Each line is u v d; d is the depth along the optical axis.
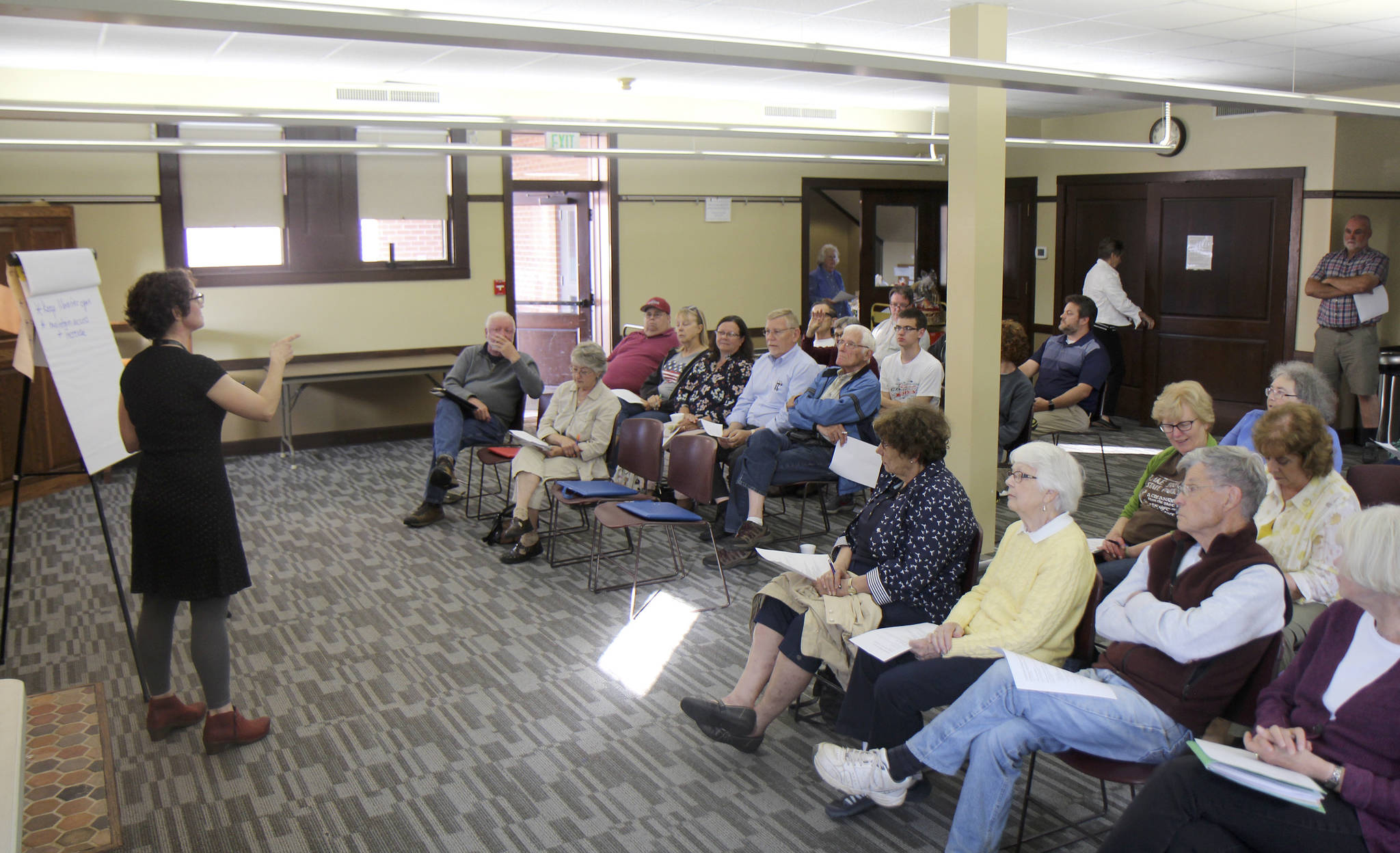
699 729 3.22
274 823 2.84
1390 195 8.02
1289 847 1.98
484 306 8.52
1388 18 5.17
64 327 3.57
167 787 3.04
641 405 6.19
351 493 6.53
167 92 6.95
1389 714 1.93
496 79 7.46
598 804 2.92
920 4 4.78
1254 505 2.34
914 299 7.98
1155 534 3.51
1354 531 1.98
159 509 3.05
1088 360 6.35
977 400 4.84
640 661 3.92
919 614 2.96
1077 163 9.87
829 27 5.36
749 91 8.24
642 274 9.05
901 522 3.03
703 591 4.67
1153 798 2.11
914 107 9.59
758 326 9.77
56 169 6.79
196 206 7.28
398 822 2.84
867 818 2.84
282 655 3.99
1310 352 7.98
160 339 3.04
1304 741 1.98
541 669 3.84
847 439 4.42
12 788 1.54
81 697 3.61
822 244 10.95
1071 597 2.56
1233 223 8.42
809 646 2.95
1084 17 5.13
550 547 5.02
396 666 3.88
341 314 7.91
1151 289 9.05
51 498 6.35
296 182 7.59
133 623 4.32
